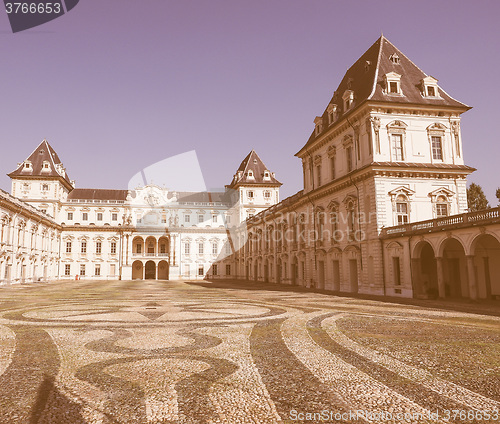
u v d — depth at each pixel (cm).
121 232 8581
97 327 1603
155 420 644
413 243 3008
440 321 1761
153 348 1195
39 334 1439
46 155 8469
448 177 3538
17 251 5544
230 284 5841
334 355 1103
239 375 904
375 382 849
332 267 4191
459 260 3238
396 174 3425
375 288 3384
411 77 3891
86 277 8456
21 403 723
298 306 2428
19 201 5606
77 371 938
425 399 741
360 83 4078
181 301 2803
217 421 639
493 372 927
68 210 8650
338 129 4034
